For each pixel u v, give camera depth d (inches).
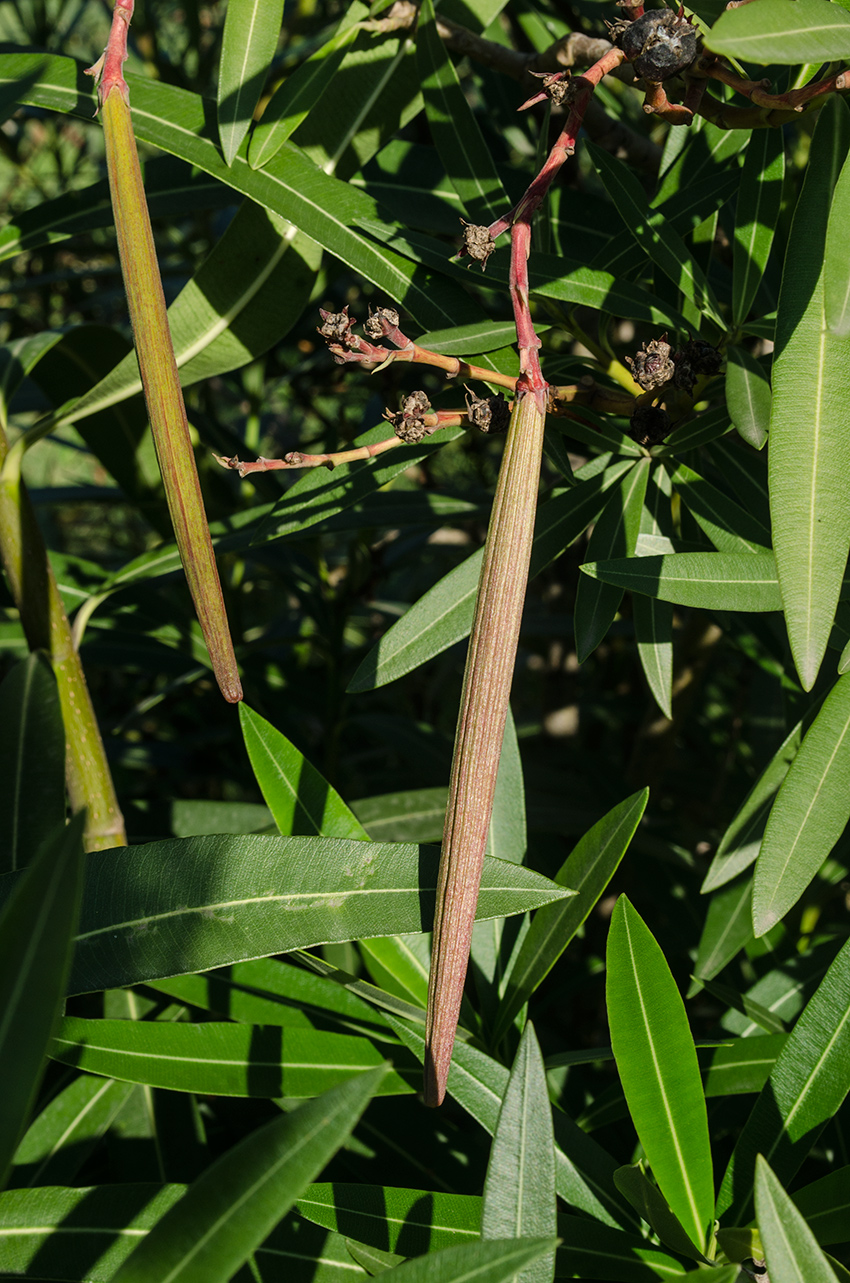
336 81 26.0
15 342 29.8
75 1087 25.3
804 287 19.9
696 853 44.2
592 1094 26.8
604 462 24.7
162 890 20.9
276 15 23.3
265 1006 24.4
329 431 49.8
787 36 17.8
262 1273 21.1
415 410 21.0
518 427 17.9
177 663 44.3
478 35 27.5
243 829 35.4
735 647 44.5
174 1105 25.7
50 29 59.1
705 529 23.9
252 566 53.0
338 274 36.8
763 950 31.3
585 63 26.5
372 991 22.0
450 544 57.2
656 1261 20.8
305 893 20.6
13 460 26.1
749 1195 21.0
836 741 21.1
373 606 52.8
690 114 20.4
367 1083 17.0
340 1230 20.9
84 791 26.5
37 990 16.6
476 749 17.6
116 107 18.7
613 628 44.6
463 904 17.6
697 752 57.3
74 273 43.8
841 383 19.7
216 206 27.8
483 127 36.2
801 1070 21.2
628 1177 20.2
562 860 41.7
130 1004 27.1
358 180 28.4
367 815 32.6
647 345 21.8
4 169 78.0
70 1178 24.5
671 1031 20.8
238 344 26.8
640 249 25.2
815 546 19.5
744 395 21.7
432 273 24.4
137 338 18.0
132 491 38.9
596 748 62.2
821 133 20.1
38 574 26.3
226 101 23.4
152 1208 20.7
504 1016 23.6
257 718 23.1
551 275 23.7
